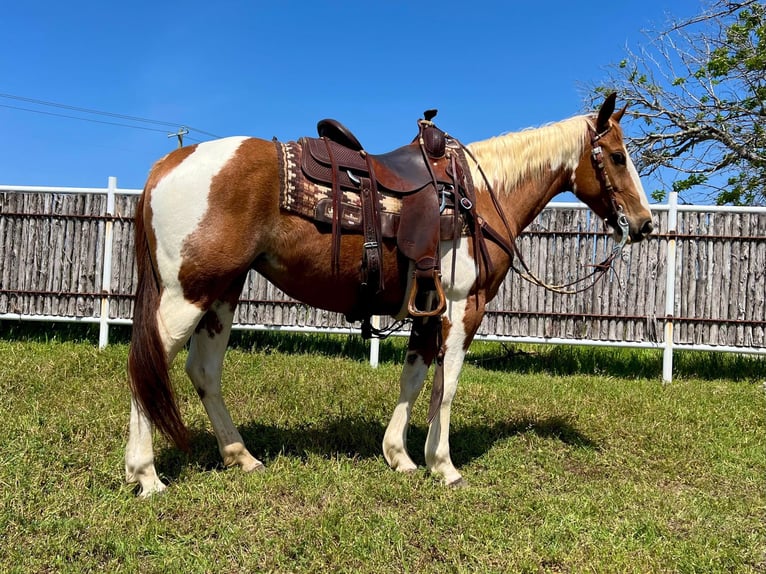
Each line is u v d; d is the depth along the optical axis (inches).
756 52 379.6
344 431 147.4
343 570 87.9
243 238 105.9
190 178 104.4
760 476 136.0
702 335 240.8
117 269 246.4
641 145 438.0
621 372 258.1
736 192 405.4
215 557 91.7
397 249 114.9
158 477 114.9
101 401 155.9
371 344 244.1
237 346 259.3
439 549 95.7
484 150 132.1
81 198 246.7
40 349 220.2
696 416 175.6
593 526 105.4
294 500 111.5
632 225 137.1
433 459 124.8
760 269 237.1
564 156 136.1
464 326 121.1
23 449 120.5
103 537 93.2
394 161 119.1
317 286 115.9
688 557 95.8
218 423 124.3
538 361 271.4
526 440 153.6
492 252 123.4
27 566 85.8
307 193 108.8
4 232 247.0
